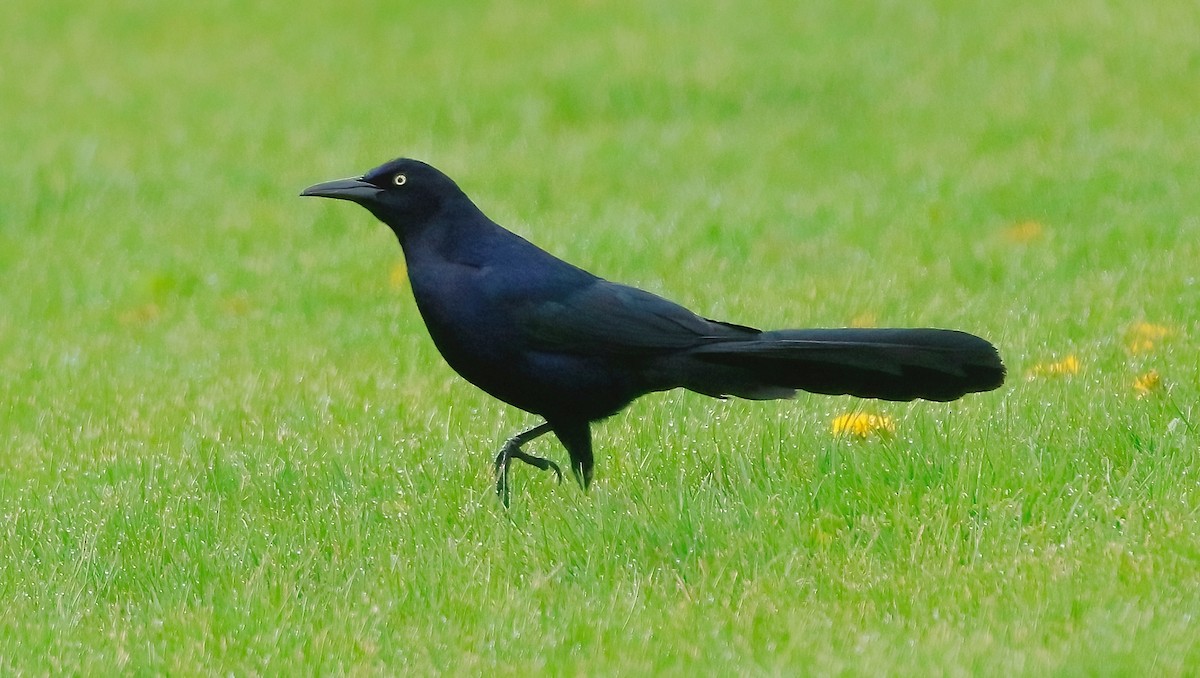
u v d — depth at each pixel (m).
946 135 22.05
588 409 9.70
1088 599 7.71
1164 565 8.02
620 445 10.69
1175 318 12.79
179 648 7.88
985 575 8.10
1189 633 7.29
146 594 8.72
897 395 9.38
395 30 31.16
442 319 9.62
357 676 7.53
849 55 26.44
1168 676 6.93
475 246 9.69
